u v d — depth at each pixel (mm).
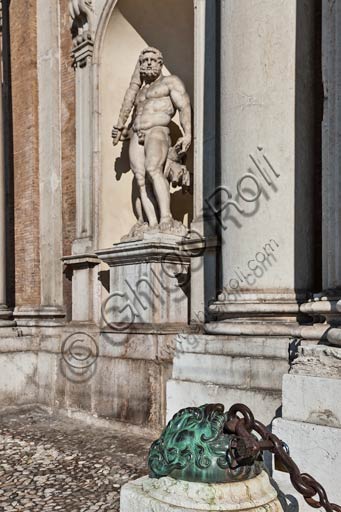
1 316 11047
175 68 10047
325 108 5191
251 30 6113
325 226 5207
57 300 10867
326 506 2361
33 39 11516
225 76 6402
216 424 2469
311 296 5828
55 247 10922
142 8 9930
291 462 2387
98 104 10125
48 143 11148
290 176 5895
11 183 12078
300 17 6047
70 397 9656
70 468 6656
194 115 8273
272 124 5957
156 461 2504
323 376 3840
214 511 2209
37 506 5387
